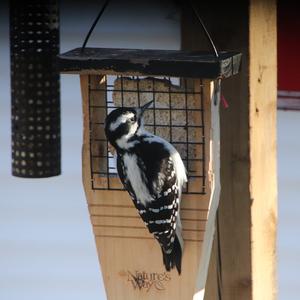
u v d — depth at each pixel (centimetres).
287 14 938
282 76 962
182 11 777
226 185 780
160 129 725
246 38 762
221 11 766
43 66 914
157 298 734
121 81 728
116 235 734
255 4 762
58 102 930
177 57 694
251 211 779
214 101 718
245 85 767
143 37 936
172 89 719
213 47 698
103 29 958
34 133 921
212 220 731
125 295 739
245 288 789
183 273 725
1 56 1043
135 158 704
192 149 718
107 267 739
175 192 703
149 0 926
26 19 905
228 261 788
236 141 773
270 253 801
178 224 716
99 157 730
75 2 966
